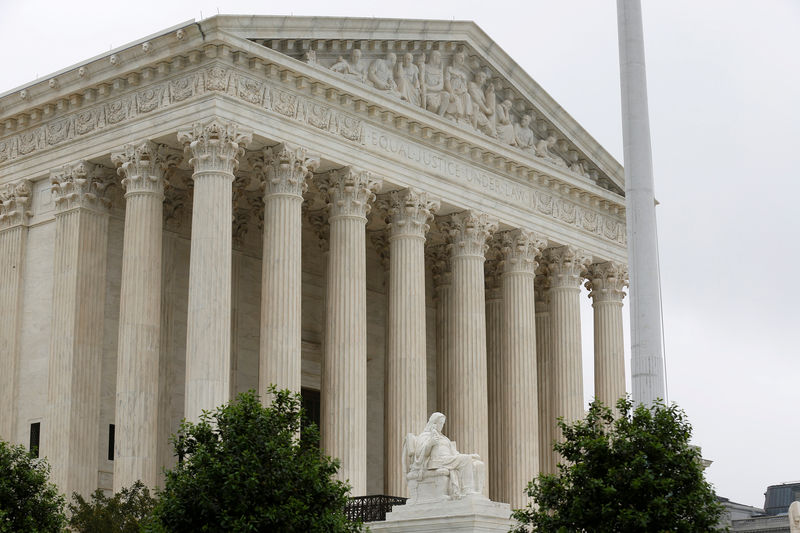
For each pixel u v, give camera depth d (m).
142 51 65.94
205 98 64.56
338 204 71.00
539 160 82.69
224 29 64.25
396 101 72.81
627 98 38.72
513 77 82.19
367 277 88.19
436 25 76.19
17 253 72.06
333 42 71.19
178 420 74.00
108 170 70.38
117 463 63.47
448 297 86.69
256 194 78.00
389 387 72.94
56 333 68.06
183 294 75.69
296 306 66.25
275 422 42.16
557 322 85.56
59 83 69.56
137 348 64.62
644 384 37.19
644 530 36.81
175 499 40.66
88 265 68.81
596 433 39.50
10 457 47.19
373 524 52.25
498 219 80.06
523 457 79.88
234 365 78.31
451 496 51.88
